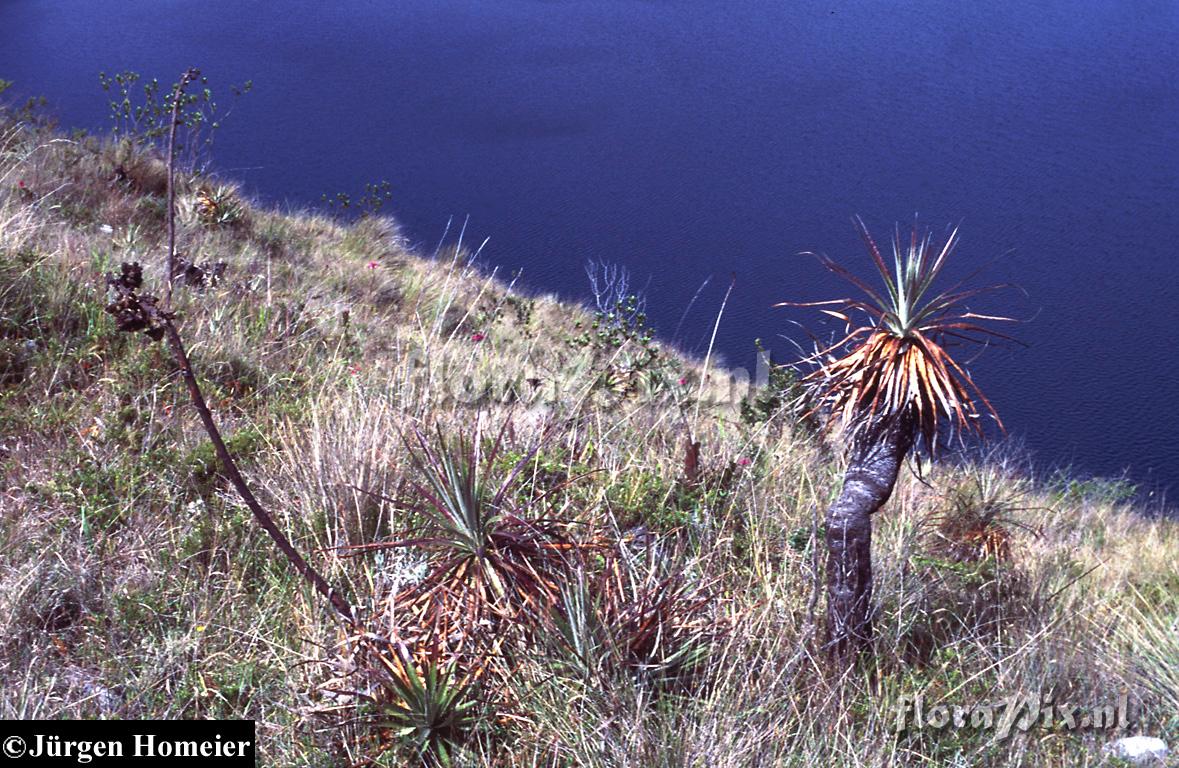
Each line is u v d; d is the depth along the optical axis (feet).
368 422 17.72
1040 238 250.78
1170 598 19.85
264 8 388.78
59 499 15.70
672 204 234.79
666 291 164.76
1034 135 347.56
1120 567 21.72
